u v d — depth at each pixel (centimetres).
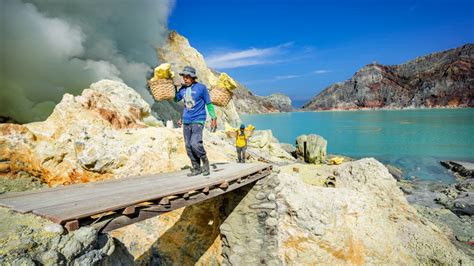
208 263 788
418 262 847
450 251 892
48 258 273
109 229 365
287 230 752
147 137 948
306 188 806
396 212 1015
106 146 869
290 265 737
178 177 593
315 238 745
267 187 746
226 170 686
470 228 1244
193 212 830
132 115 1166
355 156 3012
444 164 2555
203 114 579
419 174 2306
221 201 793
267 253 736
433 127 5681
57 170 830
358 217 821
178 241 810
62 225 313
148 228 823
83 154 838
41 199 403
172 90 570
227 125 2275
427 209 1473
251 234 741
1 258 252
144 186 498
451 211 1459
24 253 267
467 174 2181
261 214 740
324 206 771
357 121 8138
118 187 489
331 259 752
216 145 1430
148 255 791
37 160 820
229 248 746
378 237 822
